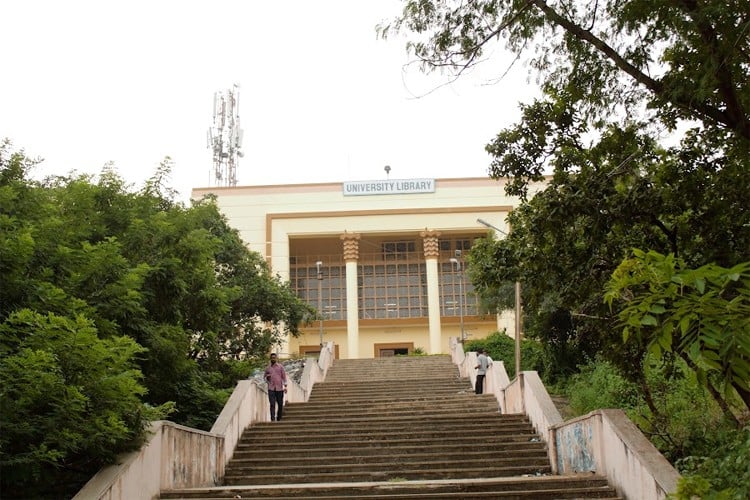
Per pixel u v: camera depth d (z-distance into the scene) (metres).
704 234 9.27
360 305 43.00
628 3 8.12
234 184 47.25
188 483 10.44
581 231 9.85
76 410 7.43
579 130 10.48
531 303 11.63
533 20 8.83
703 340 4.04
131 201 13.58
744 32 6.85
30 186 10.62
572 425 10.91
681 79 7.90
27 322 7.40
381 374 28.81
